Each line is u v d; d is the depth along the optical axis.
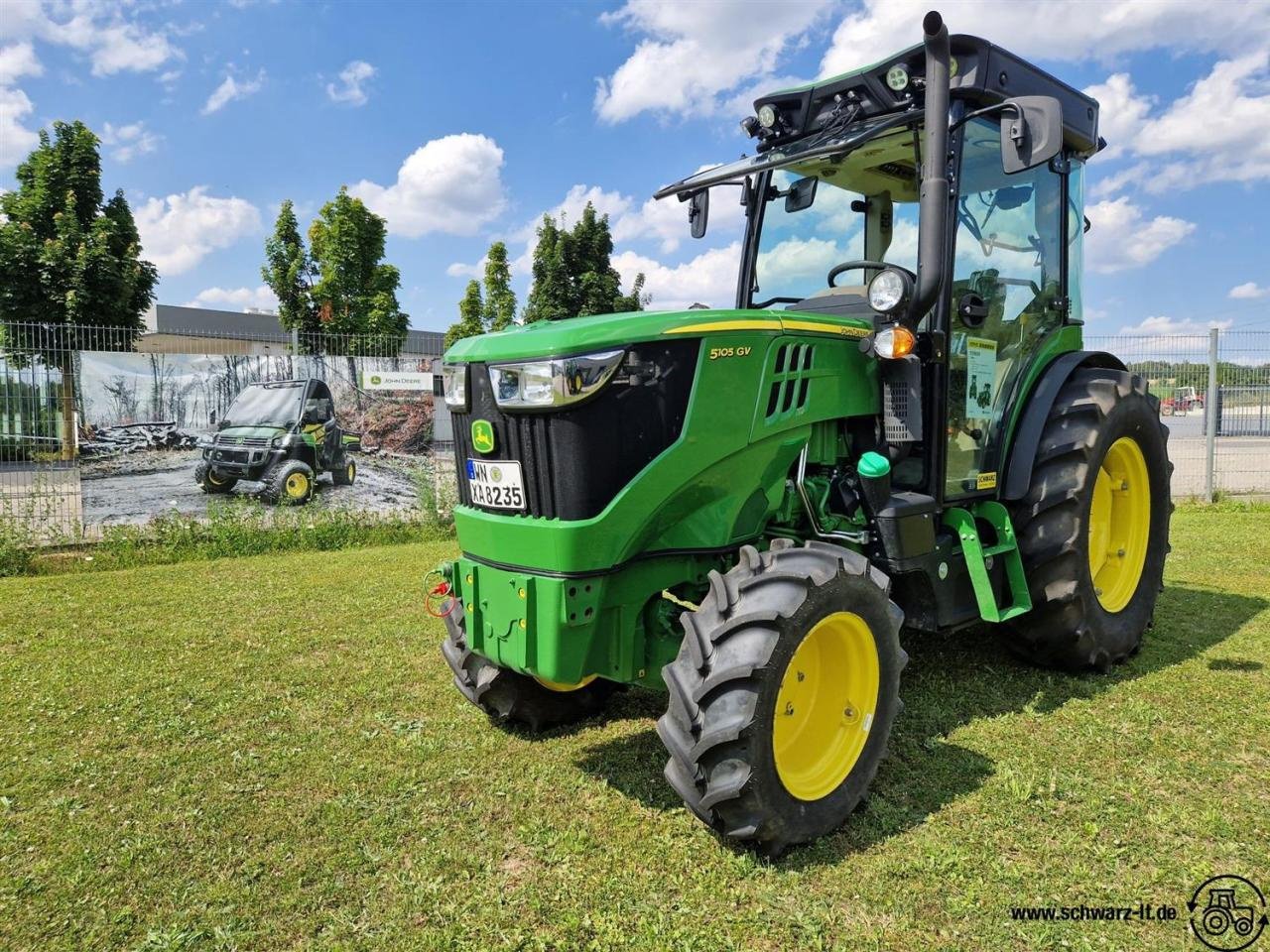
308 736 3.57
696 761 2.48
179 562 7.94
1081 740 3.34
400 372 9.66
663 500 2.84
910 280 3.15
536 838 2.72
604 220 13.10
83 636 5.12
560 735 3.58
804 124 3.75
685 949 2.17
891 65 3.44
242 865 2.60
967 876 2.46
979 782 3.02
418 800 3.00
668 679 2.61
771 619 2.49
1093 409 3.92
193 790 3.09
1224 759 3.15
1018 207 4.03
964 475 3.70
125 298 13.27
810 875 2.49
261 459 9.00
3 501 8.18
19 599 6.16
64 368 8.38
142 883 2.52
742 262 4.36
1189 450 10.80
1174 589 5.70
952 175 3.47
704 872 2.52
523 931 2.26
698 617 2.65
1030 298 4.16
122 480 8.56
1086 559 3.89
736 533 3.07
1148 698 3.76
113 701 3.98
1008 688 3.94
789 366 3.17
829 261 4.07
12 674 4.37
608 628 2.90
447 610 3.49
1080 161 4.55
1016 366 4.07
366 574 7.07
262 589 6.47
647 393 2.80
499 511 2.95
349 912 2.36
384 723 3.72
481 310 18.14
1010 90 3.63
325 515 9.18
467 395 3.02
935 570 3.42
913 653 4.48
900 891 2.40
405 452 9.75
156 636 5.12
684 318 2.86
